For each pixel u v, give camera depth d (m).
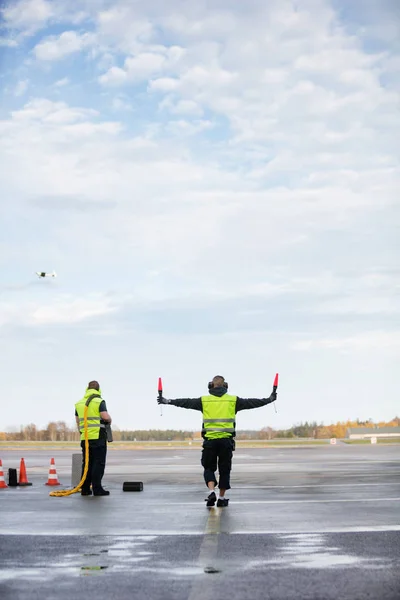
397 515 13.84
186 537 11.43
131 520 13.39
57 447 71.50
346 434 114.50
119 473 26.67
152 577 8.69
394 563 9.39
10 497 17.83
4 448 66.19
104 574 8.87
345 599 7.66
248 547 10.53
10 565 9.40
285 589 8.07
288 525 12.60
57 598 7.76
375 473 25.66
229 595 7.83
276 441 97.44
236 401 15.89
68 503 16.36
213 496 15.32
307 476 24.30
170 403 15.90
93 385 18.75
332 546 10.57
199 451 55.31
